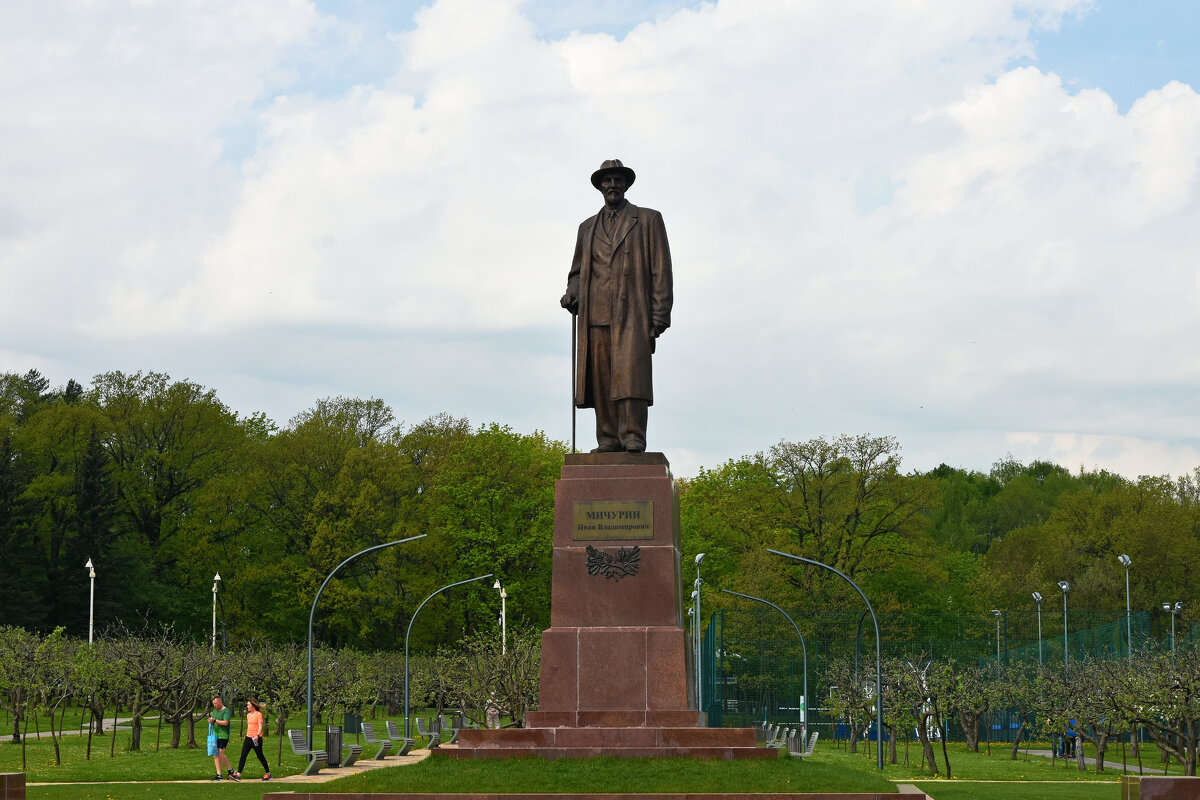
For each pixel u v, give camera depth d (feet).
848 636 240.32
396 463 287.48
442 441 311.06
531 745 85.81
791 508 276.41
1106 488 451.94
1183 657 151.94
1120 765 177.27
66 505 286.87
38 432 294.05
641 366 95.14
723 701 236.43
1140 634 222.89
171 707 168.35
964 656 234.38
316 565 273.54
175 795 99.50
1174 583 329.93
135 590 283.79
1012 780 141.49
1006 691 191.42
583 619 89.92
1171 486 359.05
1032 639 247.91
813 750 179.63
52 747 158.51
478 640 211.61
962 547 438.40
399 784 78.07
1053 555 351.05
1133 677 148.15
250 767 135.64
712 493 323.16
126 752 153.28
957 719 209.15
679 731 85.71
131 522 303.48
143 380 304.09
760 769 80.84
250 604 285.84
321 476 287.48
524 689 176.86
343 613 275.39
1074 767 169.89
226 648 261.85
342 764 127.75
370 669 224.12
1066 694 168.66
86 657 146.10
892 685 171.12
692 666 101.14
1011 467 541.34
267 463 288.30
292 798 77.25
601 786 77.00
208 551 281.33
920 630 249.96
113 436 298.76
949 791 115.14
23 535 281.74
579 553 90.84
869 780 81.66
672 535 90.99
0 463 281.95
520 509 278.87
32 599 272.31
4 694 168.04
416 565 282.56
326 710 213.46
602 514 91.30
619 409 95.25
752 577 261.24
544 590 279.90
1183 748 149.48
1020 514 457.27
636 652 88.69
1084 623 251.60
